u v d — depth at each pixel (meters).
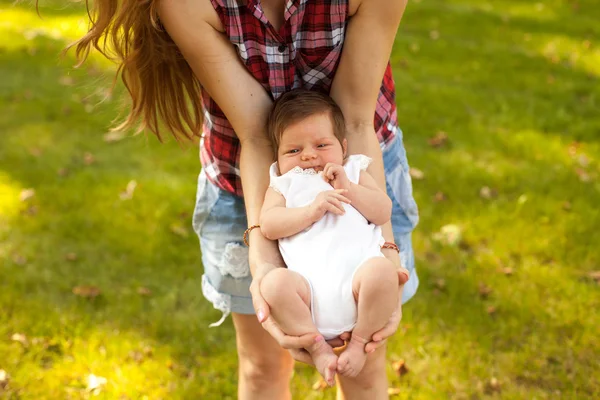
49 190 4.41
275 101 2.00
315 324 1.77
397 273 1.77
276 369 2.34
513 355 3.17
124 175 4.61
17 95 5.71
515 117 5.54
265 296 1.75
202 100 2.14
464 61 6.72
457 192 4.45
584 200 4.37
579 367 3.11
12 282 3.61
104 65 6.29
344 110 2.03
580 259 3.80
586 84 6.31
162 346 3.26
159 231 4.06
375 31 1.92
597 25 8.06
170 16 1.87
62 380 3.03
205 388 3.01
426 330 3.32
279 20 1.93
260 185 2.00
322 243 1.84
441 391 2.99
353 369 1.72
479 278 3.68
